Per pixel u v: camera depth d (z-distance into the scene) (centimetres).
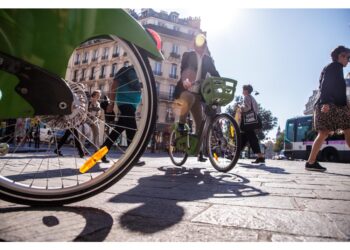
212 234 125
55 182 246
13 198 156
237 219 149
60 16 153
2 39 146
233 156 384
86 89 180
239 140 369
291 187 266
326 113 446
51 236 117
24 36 149
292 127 1853
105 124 191
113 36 171
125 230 127
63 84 156
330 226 139
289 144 1853
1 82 148
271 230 132
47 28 152
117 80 386
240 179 327
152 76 178
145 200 192
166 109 3925
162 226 134
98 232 123
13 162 375
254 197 211
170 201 191
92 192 168
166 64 4034
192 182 293
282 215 158
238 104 689
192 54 439
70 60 163
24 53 149
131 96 385
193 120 466
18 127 185
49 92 154
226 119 387
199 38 436
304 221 147
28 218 140
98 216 148
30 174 293
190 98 436
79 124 182
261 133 4306
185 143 435
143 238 118
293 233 128
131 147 174
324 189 254
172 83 4050
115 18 162
